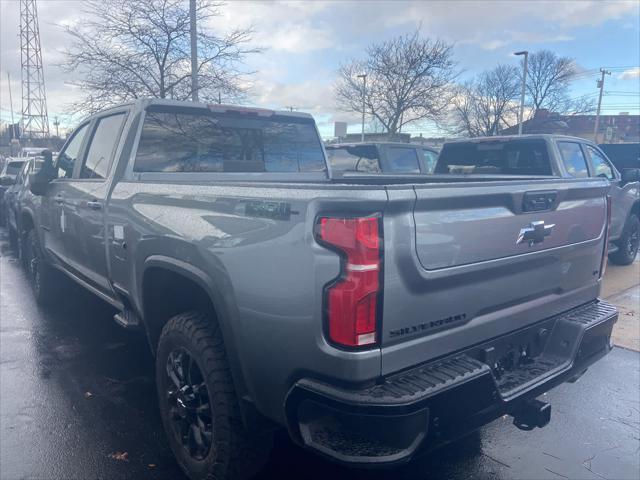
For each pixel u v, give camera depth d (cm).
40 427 388
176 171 419
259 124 465
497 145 761
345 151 1085
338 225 220
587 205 337
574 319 330
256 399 265
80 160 486
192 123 427
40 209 596
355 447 223
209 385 287
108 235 398
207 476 298
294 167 489
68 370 486
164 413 336
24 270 869
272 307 244
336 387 228
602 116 6347
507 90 4225
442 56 2730
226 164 443
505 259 275
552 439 383
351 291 220
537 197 290
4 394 438
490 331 278
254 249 251
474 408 247
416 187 231
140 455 356
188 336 298
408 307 235
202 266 284
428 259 239
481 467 349
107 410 414
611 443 379
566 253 322
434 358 251
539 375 294
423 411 224
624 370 504
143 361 508
